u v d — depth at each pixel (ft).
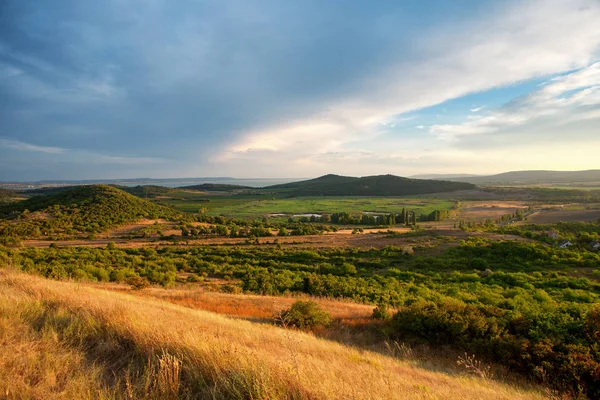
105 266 126.21
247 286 101.14
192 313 35.88
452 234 208.64
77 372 12.23
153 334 16.79
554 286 98.73
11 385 10.60
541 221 320.50
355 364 22.75
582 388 27.04
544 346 31.32
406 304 74.79
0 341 13.82
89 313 19.72
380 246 193.16
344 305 65.57
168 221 312.91
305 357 20.45
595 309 34.58
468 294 83.46
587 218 311.47
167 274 112.47
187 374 12.84
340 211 531.91
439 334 39.47
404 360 30.96
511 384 27.55
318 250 186.60
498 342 34.45
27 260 106.63
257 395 11.21
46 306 20.68
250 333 27.12
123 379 12.44
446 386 20.81
